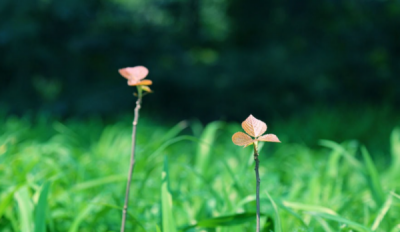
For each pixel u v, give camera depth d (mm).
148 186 2594
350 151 3748
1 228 1960
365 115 7785
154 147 3123
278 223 1295
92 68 10125
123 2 10938
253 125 978
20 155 2910
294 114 9547
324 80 9953
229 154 3896
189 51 11031
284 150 4820
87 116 9266
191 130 8969
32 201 1769
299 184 2561
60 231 2004
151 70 10078
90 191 2582
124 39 9898
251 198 1853
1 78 9734
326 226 1521
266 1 10883
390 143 6410
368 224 1819
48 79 9852
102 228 2041
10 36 8625
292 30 10617
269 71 9914
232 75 9977
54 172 2494
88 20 9391
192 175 2904
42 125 5781
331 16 10562
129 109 9711
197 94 10422
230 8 11227
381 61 10867
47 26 9133
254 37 11125
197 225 1592
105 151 3934
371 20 10523
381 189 2088
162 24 10836
